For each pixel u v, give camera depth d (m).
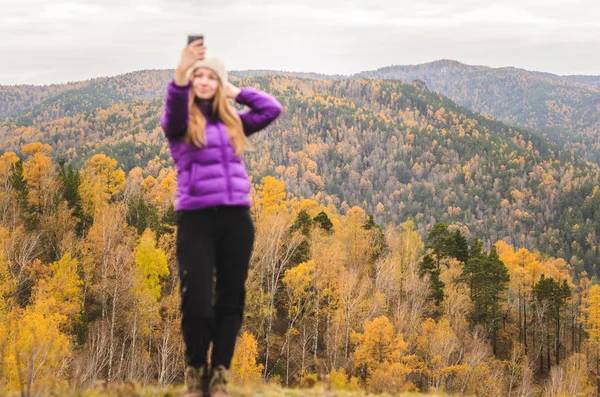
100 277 50.50
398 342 46.44
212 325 4.39
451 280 78.44
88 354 35.16
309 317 57.44
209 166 4.35
